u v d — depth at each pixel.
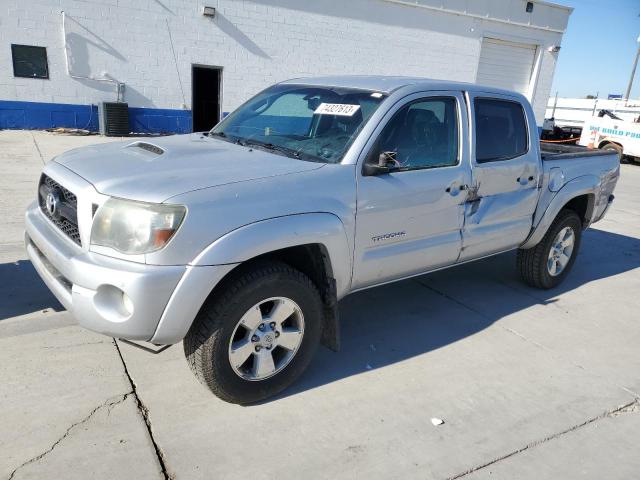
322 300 3.36
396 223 3.52
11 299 4.12
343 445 2.84
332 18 16.08
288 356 3.17
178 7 14.12
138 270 2.56
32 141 11.80
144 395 3.11
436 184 3.71
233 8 14.74
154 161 3.11
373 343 3.99
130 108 14.41
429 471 2.70
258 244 2.77
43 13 12.94
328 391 3.33
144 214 2.58
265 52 15.50
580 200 5.48
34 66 13.23
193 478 2.53
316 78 4.31
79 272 2.62
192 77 14.90
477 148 4.05
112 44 13.77
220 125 4.31
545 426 3.14
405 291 5.05
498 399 3.38
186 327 2.69
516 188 4.42
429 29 17.66
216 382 2.90
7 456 2.54
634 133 17.30
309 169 3.16
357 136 3.37
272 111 4.06
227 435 2.84
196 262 2.62
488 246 4.37
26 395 3.00
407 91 3.65
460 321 4.48
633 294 5.46
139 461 2.59
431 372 3.64
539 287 5.30
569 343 4.23
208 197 2.69
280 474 2.60
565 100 27.86
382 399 3.28
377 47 17.05
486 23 18.62
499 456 2.86
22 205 6.68
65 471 2.48
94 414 2.90
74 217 2.88
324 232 3.05
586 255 6.84
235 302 2.80
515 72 20.33
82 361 3.38
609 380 3.71
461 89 4.02
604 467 2.84
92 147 3.62
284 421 3.00
